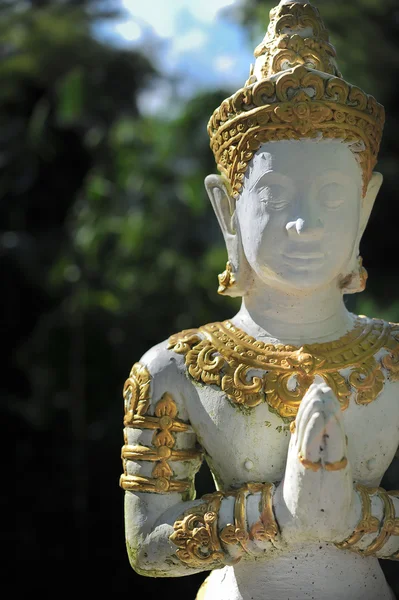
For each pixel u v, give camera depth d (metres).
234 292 4.31
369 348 4.13
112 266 12.38
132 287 12.28
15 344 12.91
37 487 12.27
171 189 12.72
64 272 12.30
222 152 4.21
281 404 3.95
